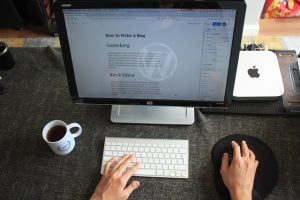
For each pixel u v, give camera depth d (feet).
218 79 2.90
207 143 3.14
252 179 2.74
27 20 6.78
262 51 3.59
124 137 3.21
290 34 6.31
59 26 2.64
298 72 3.55
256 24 6.23
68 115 3.44
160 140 3.13
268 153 3.00
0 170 3.07
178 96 3.10
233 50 2.67
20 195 2.90
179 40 2.67
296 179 2.85
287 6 6.59
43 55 3.99
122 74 2.96
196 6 2.41
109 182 2.79
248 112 3.29
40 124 3.39
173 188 2.87
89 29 2.66
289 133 3.16
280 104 3.33
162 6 2.44
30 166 3.08
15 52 4.04
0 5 6.13
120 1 2.43
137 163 2.97
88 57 2.85
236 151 2.89
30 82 3.74
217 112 3.33
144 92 3.10
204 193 2.82
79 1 2.45
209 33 2.60
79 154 3.14
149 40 2.69
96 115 3.42
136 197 2.82
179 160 3.00
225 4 2.38
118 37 2.69
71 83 3.05
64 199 2.86
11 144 3.25
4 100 3.61
